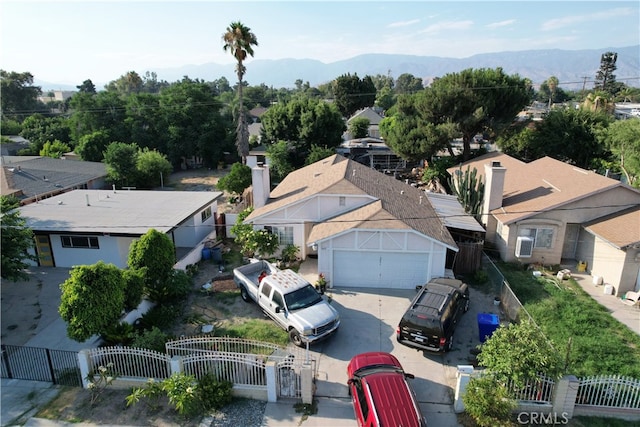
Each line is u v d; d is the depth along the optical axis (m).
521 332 11.48
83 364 12.36
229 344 14.34
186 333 15.45
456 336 15.35
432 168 39.56
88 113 54.66
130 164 40.12
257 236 21.66
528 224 21.72
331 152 44.06
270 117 49.50
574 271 21.50
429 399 12.05
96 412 11.55
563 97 113.31
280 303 15.38
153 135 54.69
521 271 21.55
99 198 26.08
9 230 16.56
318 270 19.50
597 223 20.77
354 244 18.72
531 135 41.38
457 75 39.19
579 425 11.10
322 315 14.76
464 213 24.39
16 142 62.19
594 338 15.20
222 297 18.42
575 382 10.98
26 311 17.09
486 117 38.78
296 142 48.53
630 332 15.75
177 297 18.12
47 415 11.41
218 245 23.75
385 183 26.45
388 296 18.47
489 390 10.95
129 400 11.39
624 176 35.50
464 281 20.09
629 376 13.00
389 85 172.38
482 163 33.75
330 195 21.36
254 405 11.84
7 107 87.25
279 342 14.87
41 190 31.02
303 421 11.23
